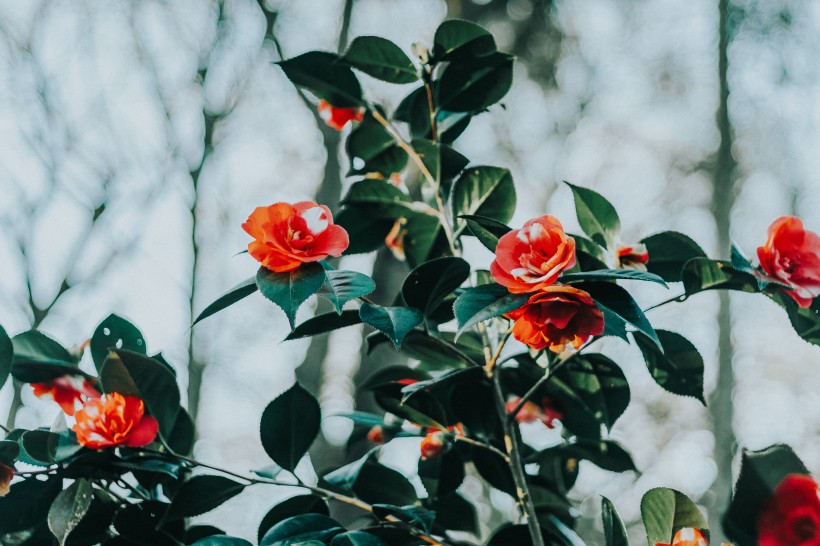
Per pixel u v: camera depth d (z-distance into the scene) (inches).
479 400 54.3
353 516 100.1
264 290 44.0
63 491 49.0
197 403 195.5
